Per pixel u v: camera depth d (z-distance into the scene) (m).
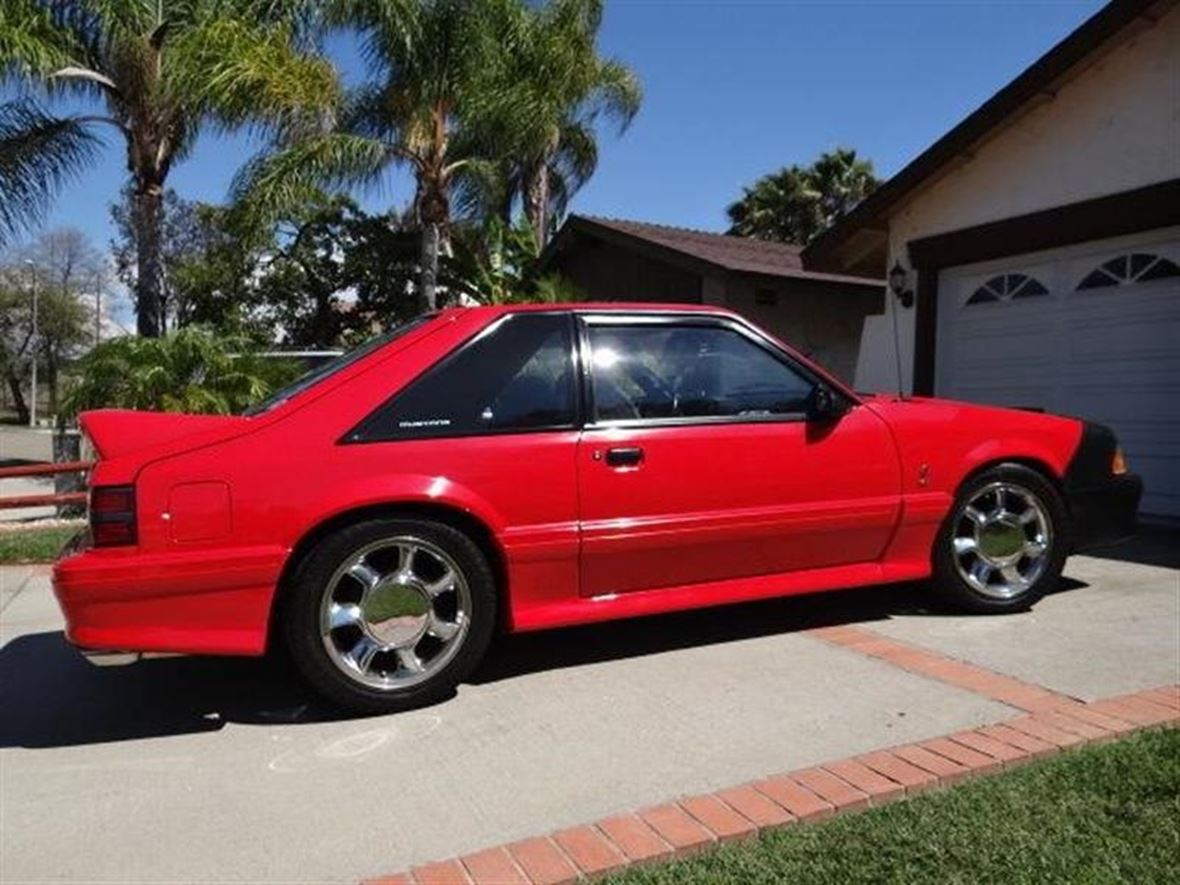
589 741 3.78
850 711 3.97
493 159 17.38
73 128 15.64
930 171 10.21
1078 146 9.05
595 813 3.20
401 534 4.09
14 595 6.73
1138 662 4.46
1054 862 2.77
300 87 13.78
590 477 4.36
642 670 4.55
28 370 60.38
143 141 15.78
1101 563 6.54
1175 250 8.38
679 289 17.55
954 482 5.09
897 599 5.64
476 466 4.18
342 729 3.99
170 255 25.08
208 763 3.70
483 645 4.26
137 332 16.06
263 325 25.86
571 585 4.41
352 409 4.12
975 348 10.39
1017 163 9.68
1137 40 8.50
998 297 10.13
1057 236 9.22
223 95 13.39
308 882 2.87
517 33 15.97
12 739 3.99
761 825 3.05
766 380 4.83
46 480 17.16
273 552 3.89
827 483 4.81
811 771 3.41
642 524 4.44
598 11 17.34
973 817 3.04
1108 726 3.71
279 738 3.92
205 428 4.07
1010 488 5.26
